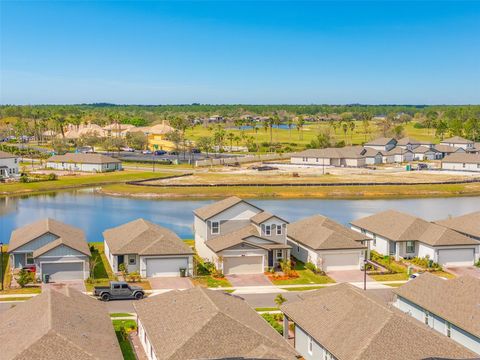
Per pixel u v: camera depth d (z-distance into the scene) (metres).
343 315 39.00
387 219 76.44
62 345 32.34
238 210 70.56
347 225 97.44
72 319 36.91
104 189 138.62
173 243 64.19
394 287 59.97
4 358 31.86
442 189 140.75
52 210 113.38
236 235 67.94
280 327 46.09
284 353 34.78
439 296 45.00
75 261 61.06
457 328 41.53
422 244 70.06
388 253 71.75
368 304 38.69
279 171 170.12
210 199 129.25
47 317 35.53
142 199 128.62
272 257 66.50
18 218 104.81
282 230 67.81
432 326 44.28
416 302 45.59
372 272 65.19
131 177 158.25
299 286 60.25
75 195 134.38
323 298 42.72
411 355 33.88
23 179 145.50
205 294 41.44
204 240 70.62
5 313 41.44
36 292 56.62
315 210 113.75
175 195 132.38
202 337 35.47
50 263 60.59
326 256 65.94
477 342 39.69
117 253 62.53
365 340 34.91
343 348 35.41
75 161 170.88
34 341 32.28
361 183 142.88
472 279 45.31
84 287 58.72
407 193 138.00
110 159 174.88
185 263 63.53
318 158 189.62
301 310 42.53
